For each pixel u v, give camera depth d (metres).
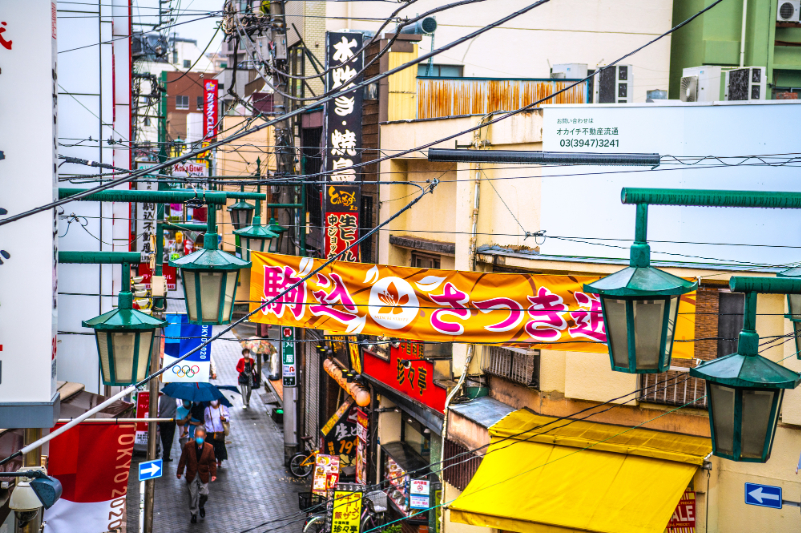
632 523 9.95
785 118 11.08
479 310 10.30
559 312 10.05
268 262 10.66
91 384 12.86
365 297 10.54
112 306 13.03
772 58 21.50
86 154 13.20
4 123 5.50
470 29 22.36
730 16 21.88
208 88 33.38
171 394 19.28
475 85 17.86
